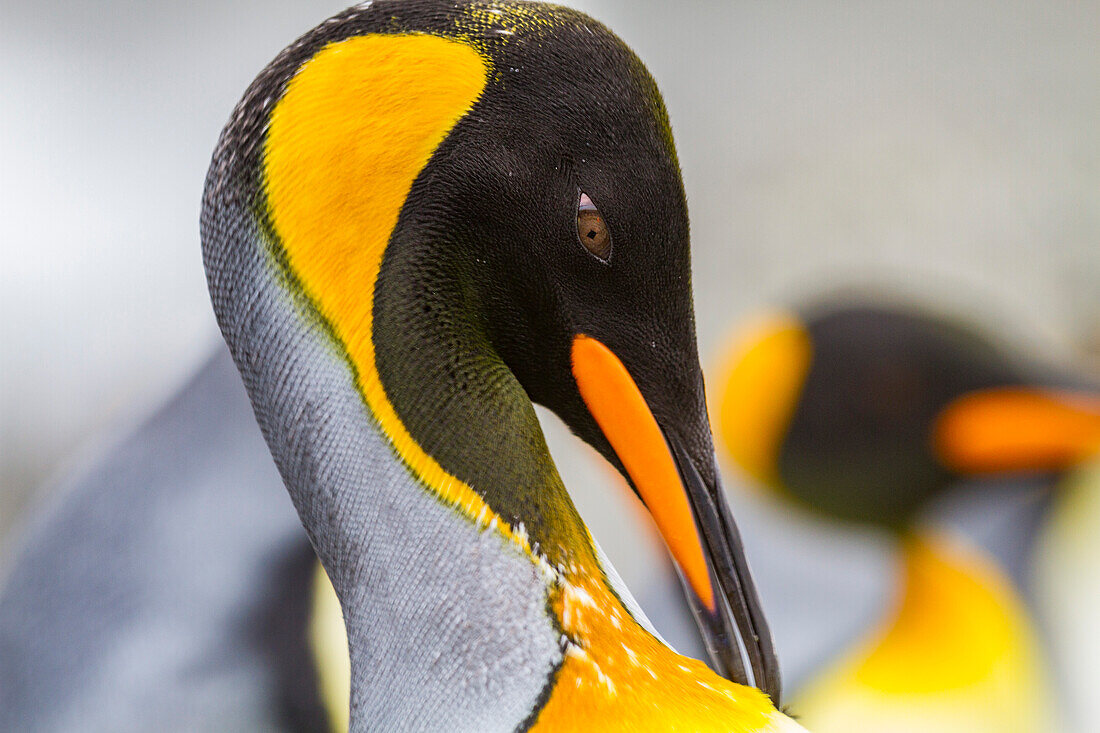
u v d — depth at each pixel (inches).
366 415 184.9
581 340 185.5
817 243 518.9
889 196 521.7
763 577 304.0
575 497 412.2
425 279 184.7
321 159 184.2
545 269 185.2
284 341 184.9
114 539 196.7
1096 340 479.8
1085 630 321.4
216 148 185.0
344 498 184.9
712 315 515.5
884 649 285.4
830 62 573.3
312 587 197.2
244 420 197.0
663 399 185.8
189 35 575.5
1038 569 323.6
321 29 184.7
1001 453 287.0
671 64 578.2
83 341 556.7
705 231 533.0
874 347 291.6
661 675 184.9
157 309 563.2
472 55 184.5
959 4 583.2
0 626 197.2
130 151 588.1
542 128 184.7
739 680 186.1
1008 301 485.4
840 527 300.4
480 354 185.2
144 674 196.1
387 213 184.5
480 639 184.5
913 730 280.1
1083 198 516.7
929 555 288.8
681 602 272.2
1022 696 289.7
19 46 612.1
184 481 196.9
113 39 605.6
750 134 551.8
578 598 185.0
